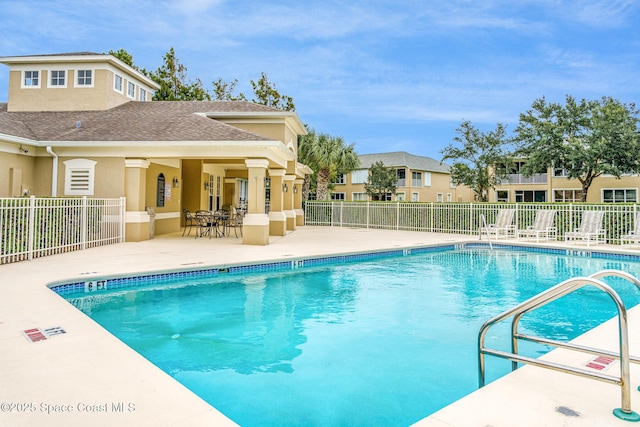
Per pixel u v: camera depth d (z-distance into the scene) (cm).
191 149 1348
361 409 358
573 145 2311
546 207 1719
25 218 942
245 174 2461
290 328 594
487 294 818
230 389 396
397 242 1523
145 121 1543
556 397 299
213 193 2225
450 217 2016
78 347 402
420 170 4172
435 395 384
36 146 1366
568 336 560
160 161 1672
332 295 799
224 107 1802
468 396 302
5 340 420
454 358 479
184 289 820
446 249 1520
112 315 645
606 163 2297
